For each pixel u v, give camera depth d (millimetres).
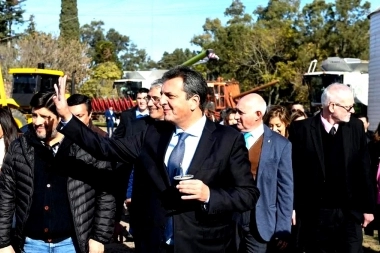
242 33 52438
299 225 5430
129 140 3848
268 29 54250
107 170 4168
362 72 30172
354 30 46531
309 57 46250
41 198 4066
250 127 5336
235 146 3602
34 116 4051
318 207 5250
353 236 5223
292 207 5211
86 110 5383
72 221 4082
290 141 5430
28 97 21609
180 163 3549
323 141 5227
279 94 49531
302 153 5293
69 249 4141
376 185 6367
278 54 48875
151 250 3613
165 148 3637
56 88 3787
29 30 45531
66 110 3760
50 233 4074
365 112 30281
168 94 3564
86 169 4102
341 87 5176
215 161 3535
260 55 49438
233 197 3449
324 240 5273
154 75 41281
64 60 43125
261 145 5320
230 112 7574
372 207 5258
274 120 6262
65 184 4086
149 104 5262
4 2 42781
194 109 3594
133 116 6738
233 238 3768
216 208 3373
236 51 50906
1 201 4164
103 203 4184
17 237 4156
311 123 5293
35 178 4074
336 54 47219
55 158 4047
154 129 3801
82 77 45375
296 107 7676
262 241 5238
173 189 3510
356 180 5258
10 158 4141
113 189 4207
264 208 5219
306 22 49031
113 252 7781
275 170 5234
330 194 5191
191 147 3590
